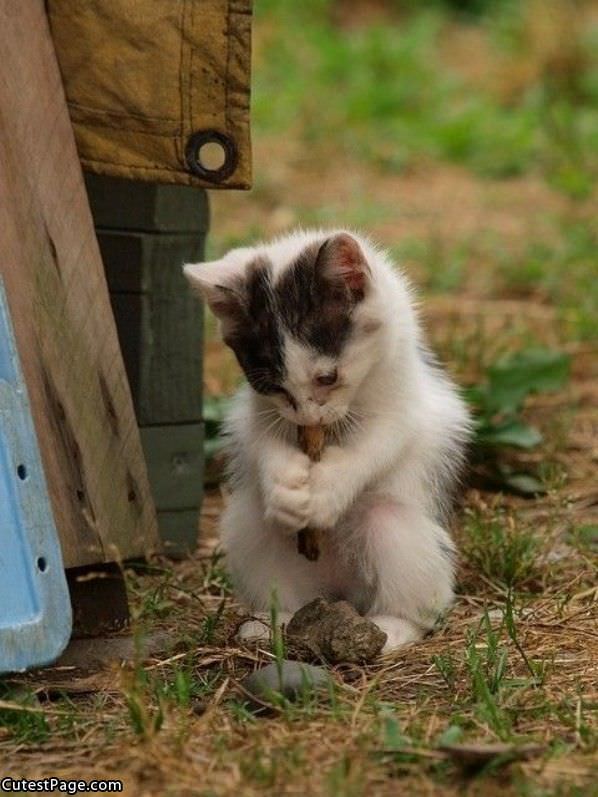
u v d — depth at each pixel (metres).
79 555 7.74
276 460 8.21
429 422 8.62
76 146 8.01
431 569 8.30
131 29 7.96
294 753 6.27
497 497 10.12
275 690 7.00
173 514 9.95
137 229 9.56
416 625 8.26
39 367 7.64
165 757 6.34
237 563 8.56
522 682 7.13
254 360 8.23
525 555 9.25
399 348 8.38
